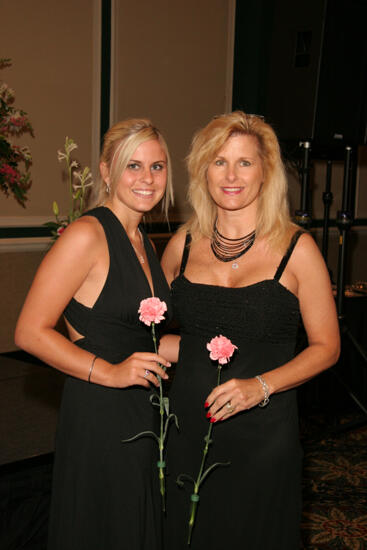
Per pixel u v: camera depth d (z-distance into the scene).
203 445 1.88
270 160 1.87
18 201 4.89
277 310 1.83
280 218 1.88
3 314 4.96
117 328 1.72
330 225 7.09
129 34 5.35
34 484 2.46
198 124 5.94
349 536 2.88
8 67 4.69
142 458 1.73
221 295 1.87
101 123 5.26
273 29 4.93
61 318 4.95
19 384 4.26
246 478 1.82
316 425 4.21
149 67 5.52
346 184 3.94
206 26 5.87
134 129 1.75
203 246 2.02
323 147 4.83
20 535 2.37
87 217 1.73
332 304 1.85
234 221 1.93
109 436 1.69
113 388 1.70
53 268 1.64
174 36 5.66
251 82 5.95
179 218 5.83
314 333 1.85
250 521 1.82
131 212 1.83
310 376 1.79
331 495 3.29
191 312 1.92
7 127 4.68
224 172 1.85
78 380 1.71
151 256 1.92
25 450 3.05
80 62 5.09
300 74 4.72
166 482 1.93
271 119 4.96
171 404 1.95
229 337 1.87
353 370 4.41
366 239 7.50
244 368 1.85
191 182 2.00
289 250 1.84
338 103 4.72
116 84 5.31
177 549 1.92
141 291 1.75
